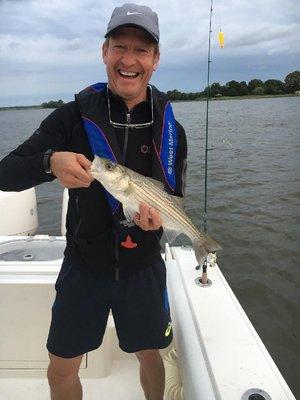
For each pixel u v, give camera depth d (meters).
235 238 6.30
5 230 4.37
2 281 2.47
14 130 21.97
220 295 2.53
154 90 2.16
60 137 2.00
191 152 10.99
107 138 1.97
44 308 2.52
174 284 2.76
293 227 6.63
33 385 2.60
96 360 2.65
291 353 4.04
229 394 1.74
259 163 11.18
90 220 2.01
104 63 2.10
